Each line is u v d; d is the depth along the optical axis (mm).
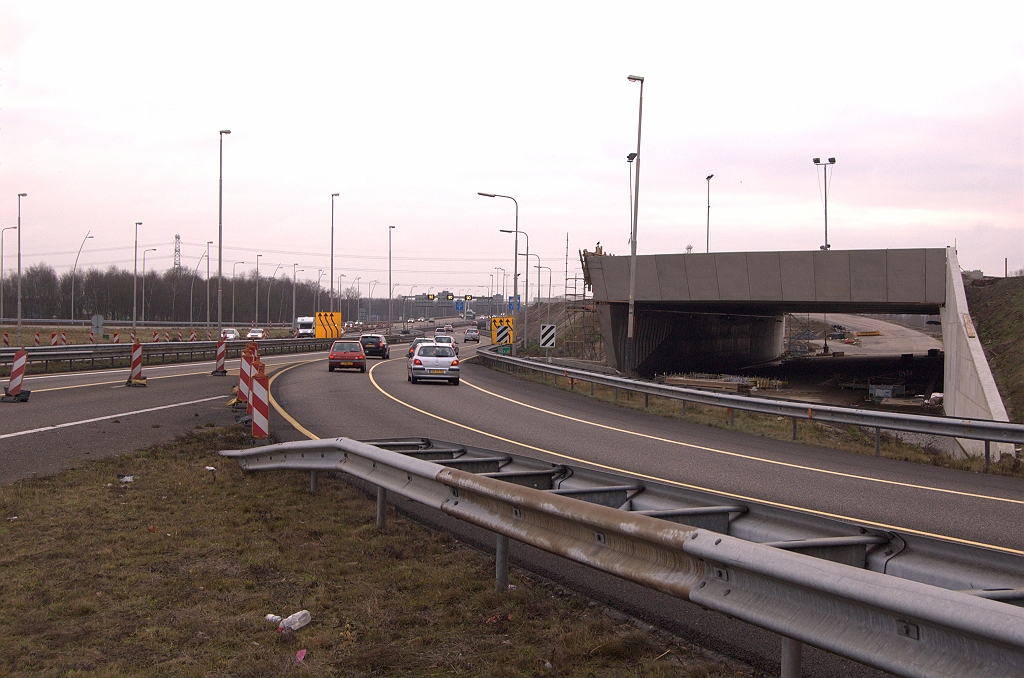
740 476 11945
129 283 123375
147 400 19234
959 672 2801
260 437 13227
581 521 4715
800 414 17516
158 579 5809
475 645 4672
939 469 13977
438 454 8617
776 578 3510
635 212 35188
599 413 22062
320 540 7012
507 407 22641
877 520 8984
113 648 4539
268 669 4277
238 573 5996
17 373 18281
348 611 5234
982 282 46438
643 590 5840
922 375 53594
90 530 7117
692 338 58969
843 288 36781
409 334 108062
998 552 3854
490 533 7547
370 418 18344
